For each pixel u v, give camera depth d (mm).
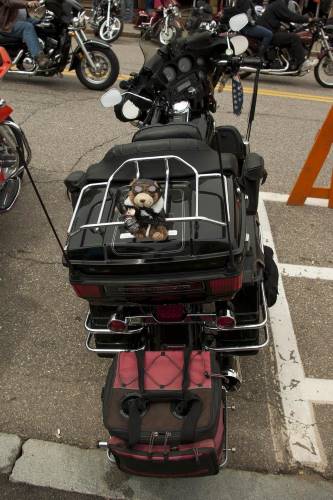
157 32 4395
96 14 11531
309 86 8766
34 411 2922
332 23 8742
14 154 4164
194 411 2055
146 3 12742
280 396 2955
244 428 2777
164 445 2012
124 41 11742
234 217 2213
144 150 2527
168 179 2211
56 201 4809
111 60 7375
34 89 7652
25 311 3598
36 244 4246
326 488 2502
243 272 2398
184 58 3926
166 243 2088
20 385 3072
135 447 2031
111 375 2281
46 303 3666
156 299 2256
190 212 2209
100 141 5961
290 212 4676
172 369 2242
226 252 2074
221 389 2227
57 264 4035
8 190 4215
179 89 3969
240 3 8008
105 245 2105
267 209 4707
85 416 2891
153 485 2539
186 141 2539
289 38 8141
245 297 2477
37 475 2605
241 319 2547
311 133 6441
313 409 2885
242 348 2514
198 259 2072
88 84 7641
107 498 2504
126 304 2297
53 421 2865
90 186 2354
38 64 7355
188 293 2195
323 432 2760
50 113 6730
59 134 6109
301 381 3049
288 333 3369
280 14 8039
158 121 3789
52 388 3053
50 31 7227
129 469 2139
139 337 2637
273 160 5664
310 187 4645
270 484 2520
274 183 5176
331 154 5727
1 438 2777
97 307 2535
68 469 2627
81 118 6598
